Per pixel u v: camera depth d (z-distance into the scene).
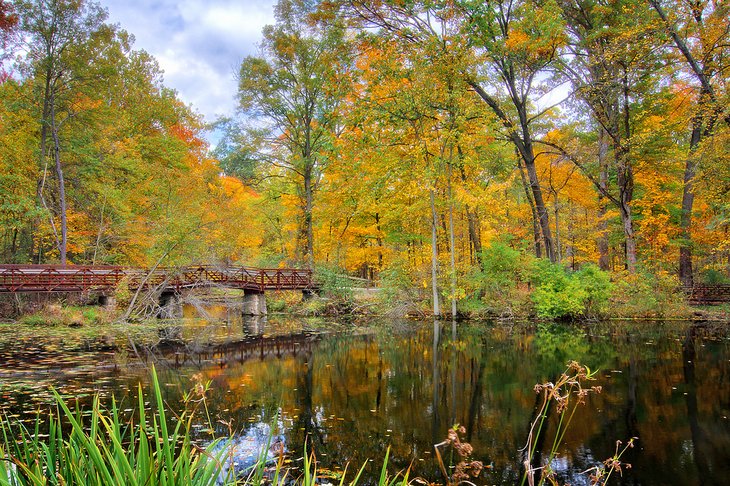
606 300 16.91
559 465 4.45
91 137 22.52
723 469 4.32
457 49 15.33
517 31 16.28
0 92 19.00
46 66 19.17
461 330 15.24
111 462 1.53
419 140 16.66
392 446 4.92
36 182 20.83
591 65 18.00
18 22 17.48
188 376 8.22
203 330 15.70
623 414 6.00
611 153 18.95
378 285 23.39
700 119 16.16
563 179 23.78
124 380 7.72
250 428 5.42
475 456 4.68
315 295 22.36
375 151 16.50
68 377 7.89
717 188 14.97
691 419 5.77
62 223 19.67
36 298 18.47
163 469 1.59
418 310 19.61
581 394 2.40
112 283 18.50
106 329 15.15
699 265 22.78
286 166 24.50
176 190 24.20
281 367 9.25
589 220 28.80
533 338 13.02
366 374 8.60
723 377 7.96
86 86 20.62
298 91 22.92
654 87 18.98
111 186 22.41
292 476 4.04
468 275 18.77
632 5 15.87
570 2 18.17
